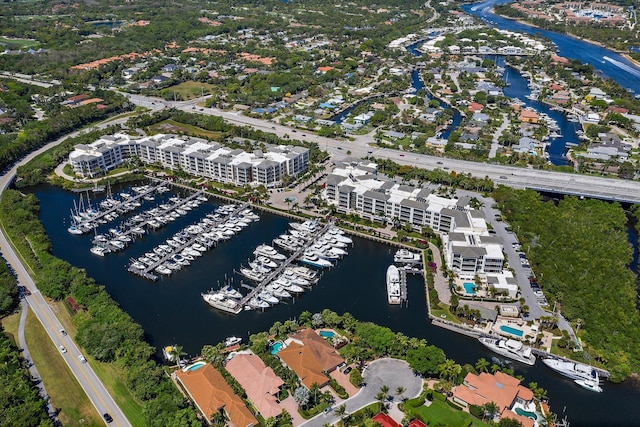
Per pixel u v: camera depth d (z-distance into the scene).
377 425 182.00
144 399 198.25
